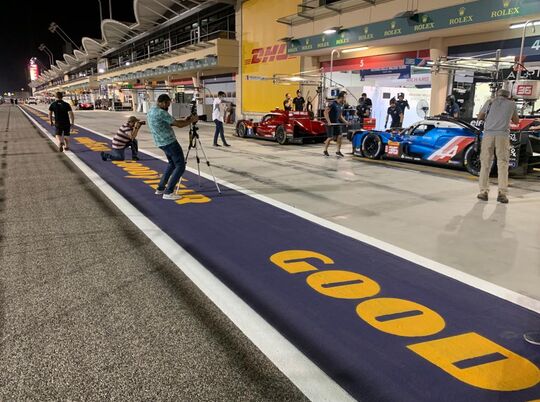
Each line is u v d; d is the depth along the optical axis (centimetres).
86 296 323
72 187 708
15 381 225
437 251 429
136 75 3997
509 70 960
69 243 439
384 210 583
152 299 320
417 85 1881
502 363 246
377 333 276
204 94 2888
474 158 840
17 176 802
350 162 1022
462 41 1334
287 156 1125
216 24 3056
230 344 262
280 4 2100
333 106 1094
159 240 452
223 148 1308
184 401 212
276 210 580
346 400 214
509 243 454
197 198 645
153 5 3509
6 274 361
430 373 235
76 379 228
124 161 1003
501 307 313
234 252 419
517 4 1050
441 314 302
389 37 1420
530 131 821
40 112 4353
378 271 377
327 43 1681
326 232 486
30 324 282
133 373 233
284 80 1662
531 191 708
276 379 229
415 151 955
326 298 324
